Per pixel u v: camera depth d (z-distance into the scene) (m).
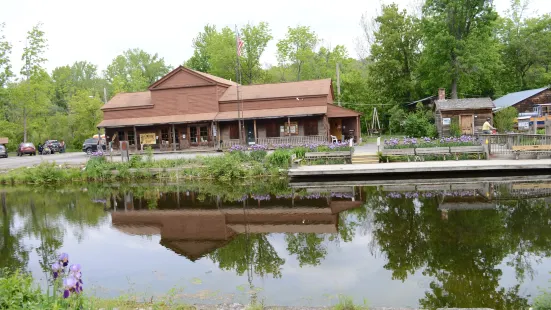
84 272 9.84
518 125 33.78
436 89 46.28
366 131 50.75
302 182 22.06
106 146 39.53
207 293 8.06
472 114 32.78
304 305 7.43
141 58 81.75
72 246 12.40
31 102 50.03
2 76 47.31
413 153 23.77
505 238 10.94
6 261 11.05
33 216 17.17
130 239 12.91
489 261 9.31
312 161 25.20
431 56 42.12
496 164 20.00
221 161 25.38
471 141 24.05
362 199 17.14
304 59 59.09
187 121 36.41
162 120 37.53
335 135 37.91
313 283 8.52
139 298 7.84
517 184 18.36
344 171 21.50
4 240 13.35
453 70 40.41
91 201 20.19
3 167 31.36
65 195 22.30
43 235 13.88
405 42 48.06
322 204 16.72
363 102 50.69
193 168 25.89
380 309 6.59
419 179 20.88
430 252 10.13
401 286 8.13
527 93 39.00
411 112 44.56
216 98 37.50
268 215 15.39
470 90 47.44
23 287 6.13
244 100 37.00
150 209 17.70
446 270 8.89
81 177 27.20
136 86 63.34
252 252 10.91
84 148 42.03
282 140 34.78
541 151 21.83
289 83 38.97
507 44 53.22
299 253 10.64
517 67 52.25
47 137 55.75
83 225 15.16
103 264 10.46
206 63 64.94
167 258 10.74
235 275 9.16
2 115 52.91
